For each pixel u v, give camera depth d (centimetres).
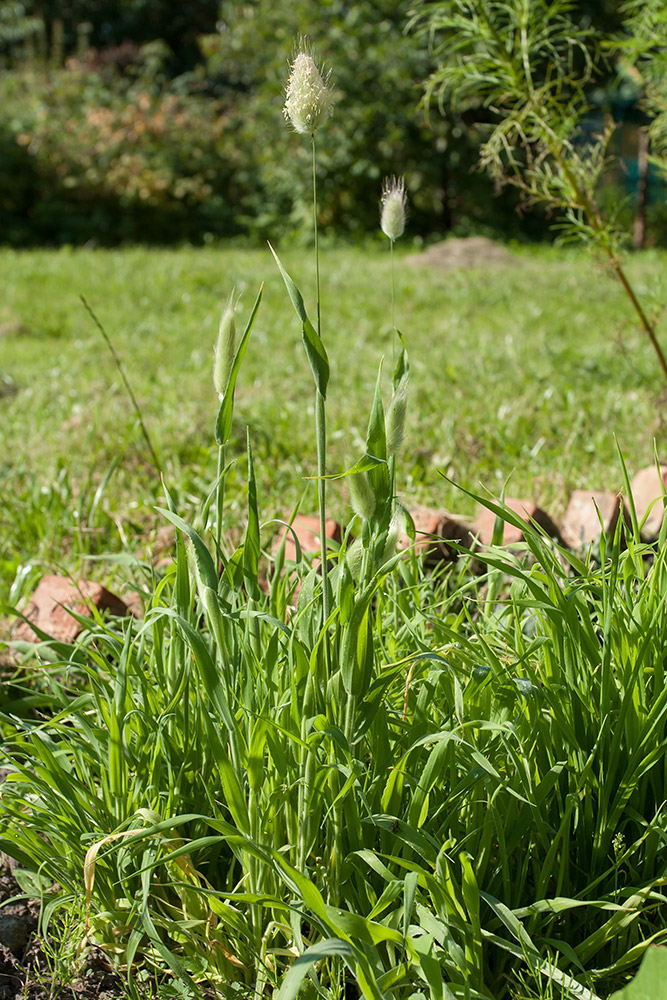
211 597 155
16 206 1650
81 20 2766
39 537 353
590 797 169
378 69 1641
